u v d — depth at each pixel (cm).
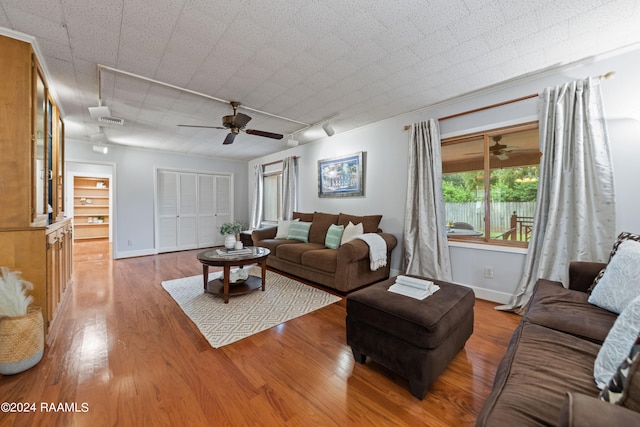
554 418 79
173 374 171
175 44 208
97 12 172
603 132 226
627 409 63
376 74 257
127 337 217
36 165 211
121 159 544
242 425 132
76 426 129
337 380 167
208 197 669
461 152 328
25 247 195
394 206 382
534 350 119
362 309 176
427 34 198
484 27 191
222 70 247
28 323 173
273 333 227
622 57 221
